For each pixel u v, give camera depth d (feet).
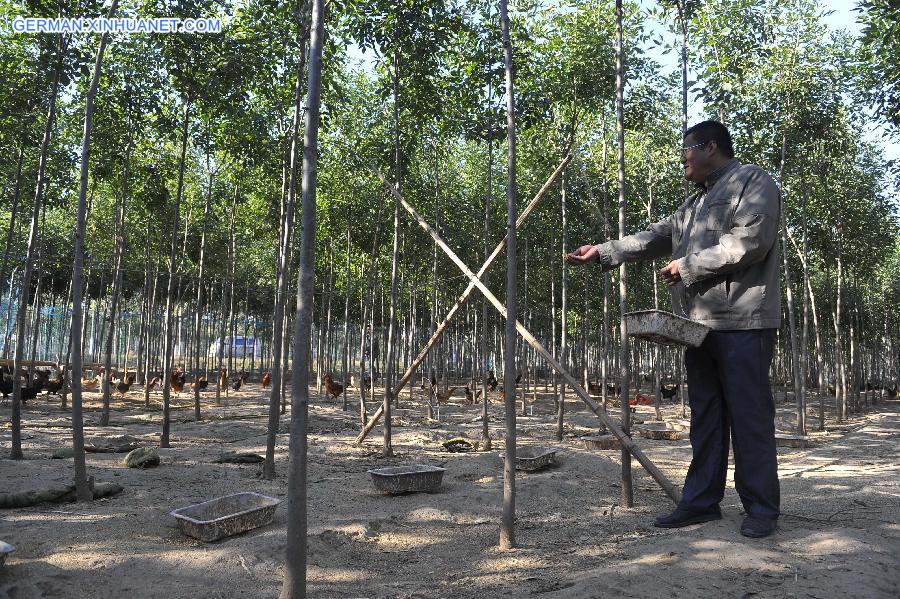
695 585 9.98
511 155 15.12
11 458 26.71
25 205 48.70
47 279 81.82
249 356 179.01
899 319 98.43
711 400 14.60
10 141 36.35
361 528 16.62
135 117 39.50
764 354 13.37
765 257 13.43
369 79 46.65
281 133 36.01
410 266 64.54
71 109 43.06
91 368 79.66
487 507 19.54
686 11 30.55
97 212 67.72
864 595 9.32
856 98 45.06
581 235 57.31
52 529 15.37
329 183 51.90
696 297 14.01
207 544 14.57
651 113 43.50
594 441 36.35
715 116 43.14
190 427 42.11
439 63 36.73
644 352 122.72
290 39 31.48
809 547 11.87
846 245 61.62
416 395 82.69
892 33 30.48
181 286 91.25
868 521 13.96
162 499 19.99
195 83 33.01
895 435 44.50
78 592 11.59
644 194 57.00
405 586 12.16
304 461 9.26
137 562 13.01
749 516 13.19
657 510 18.28
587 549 13.48
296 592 9.02
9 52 32.78
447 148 49.80
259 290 103.91
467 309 87.76
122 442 34.63
